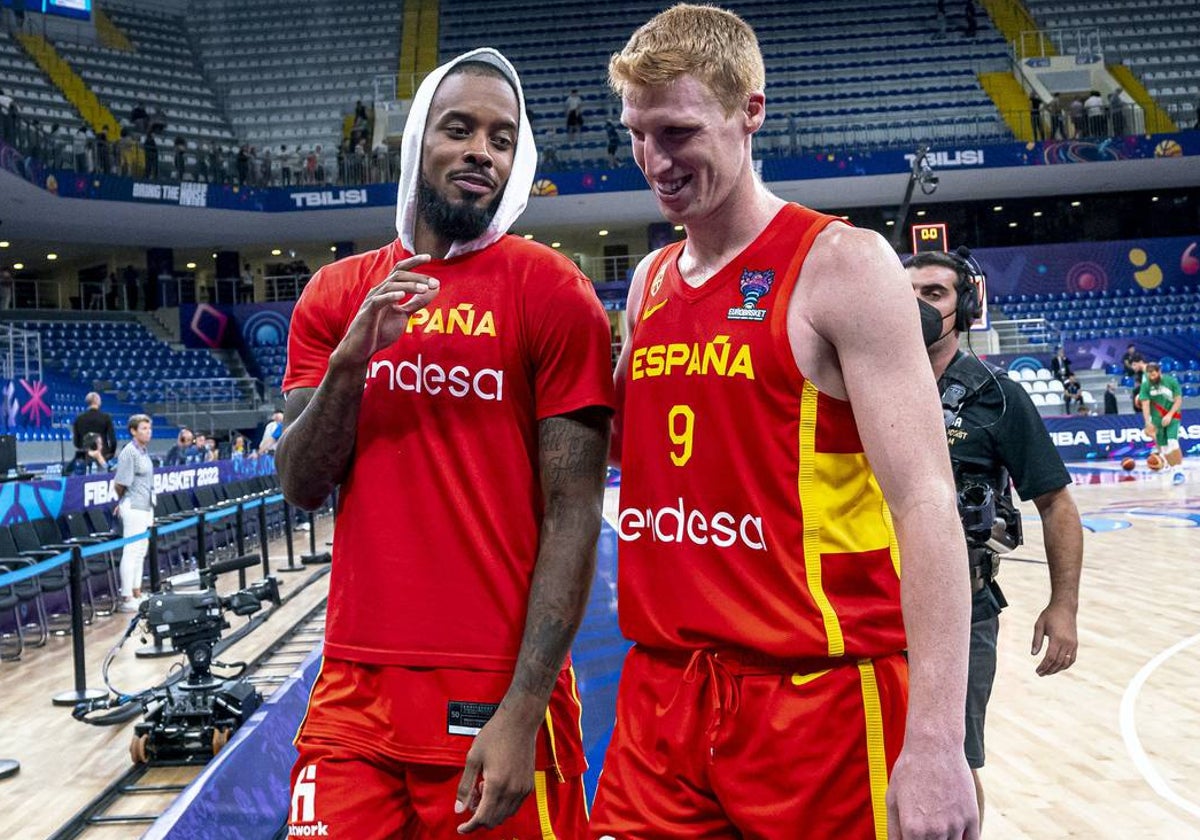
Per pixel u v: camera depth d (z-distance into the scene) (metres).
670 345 1.50
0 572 6.54
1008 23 25.77
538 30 26.08
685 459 1.46
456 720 1.62
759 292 1.43
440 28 26.17
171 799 3.94
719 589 1.44
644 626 1.51
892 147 22.36
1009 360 21.41
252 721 3.52
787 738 1.39
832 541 1.40
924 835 1.19
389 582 1.66
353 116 24.58
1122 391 20.97
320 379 1.79
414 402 1.68
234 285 24.81
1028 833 3.14
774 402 1.41
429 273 1.73
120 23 24.95
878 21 25.72
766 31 25.78
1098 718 4.31
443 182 1.68
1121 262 23.81
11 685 5.81
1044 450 2.45
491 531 1.66
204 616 4.52
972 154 21.97
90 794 4.00
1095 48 25.08
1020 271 23.91
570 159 22.78
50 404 17.80
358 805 1.62
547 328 1.67
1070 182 23.81
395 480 1.67
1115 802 3.38
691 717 1.45
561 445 1.66
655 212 24.23
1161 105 23.72
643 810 1.49
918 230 17.22
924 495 1.28
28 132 17.98
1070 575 2.46
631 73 1.41
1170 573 7.86
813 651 1.38
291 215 22.06
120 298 23.55
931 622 1.24
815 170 21.95
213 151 21.27
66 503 8.27
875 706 1.39
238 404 20.28
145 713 4.46
